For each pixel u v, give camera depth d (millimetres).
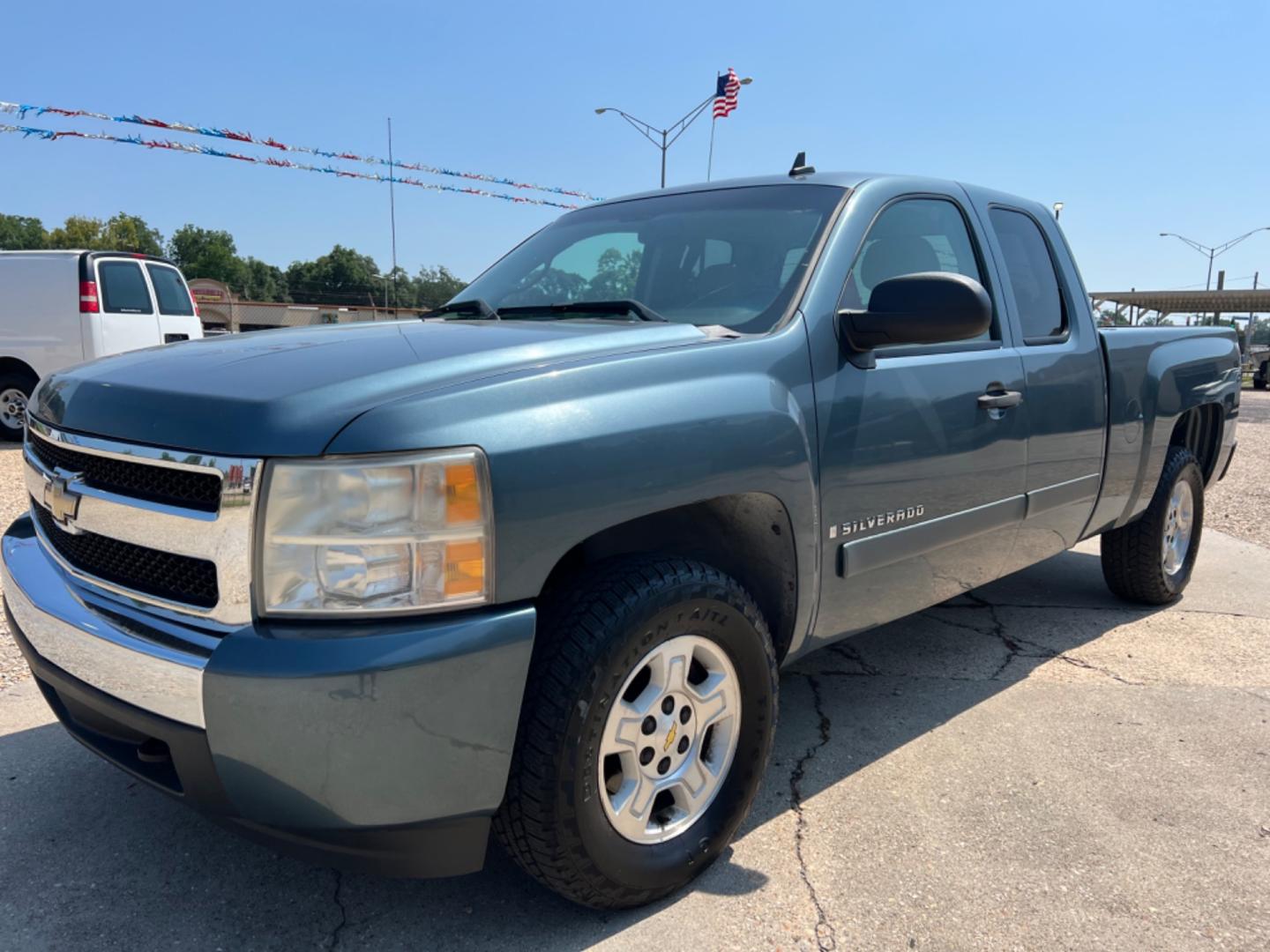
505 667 1826
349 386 1863
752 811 2717
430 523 1765
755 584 2576
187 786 1869
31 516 2658
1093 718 3375
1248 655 4035
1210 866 2436
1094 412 3719
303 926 2189
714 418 2197
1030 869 2424
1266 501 7859
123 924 2189
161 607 1922
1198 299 36031
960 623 4465
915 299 2471
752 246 2879
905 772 2955
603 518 1968
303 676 1676
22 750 3039
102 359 2486
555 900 2287
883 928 2186
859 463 2633
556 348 2158
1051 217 3918
